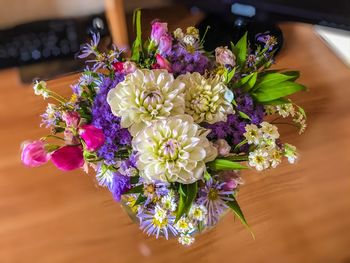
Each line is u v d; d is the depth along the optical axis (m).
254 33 0.49
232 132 0.30
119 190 0.31
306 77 0.48
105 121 0.29
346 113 0.45
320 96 0.46
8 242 0.37
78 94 0.32
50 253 0.37
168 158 0.27
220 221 0.38
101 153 0.29
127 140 0.29
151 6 0.53
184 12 0.52
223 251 0.37
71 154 0.28
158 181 0.29
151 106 0.28
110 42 0.47
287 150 0.32
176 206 0.30
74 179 0.40
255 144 0.30
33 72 0.46
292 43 0.50
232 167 0.29
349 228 0.39
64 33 0.47
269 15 0.45
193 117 0.30
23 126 0.43
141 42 0.33
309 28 0.51
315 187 0.41
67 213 0.38
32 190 0.39
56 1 0.49
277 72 0.33
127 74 0.30
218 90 0.30
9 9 0.48
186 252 0.37
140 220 0.34
